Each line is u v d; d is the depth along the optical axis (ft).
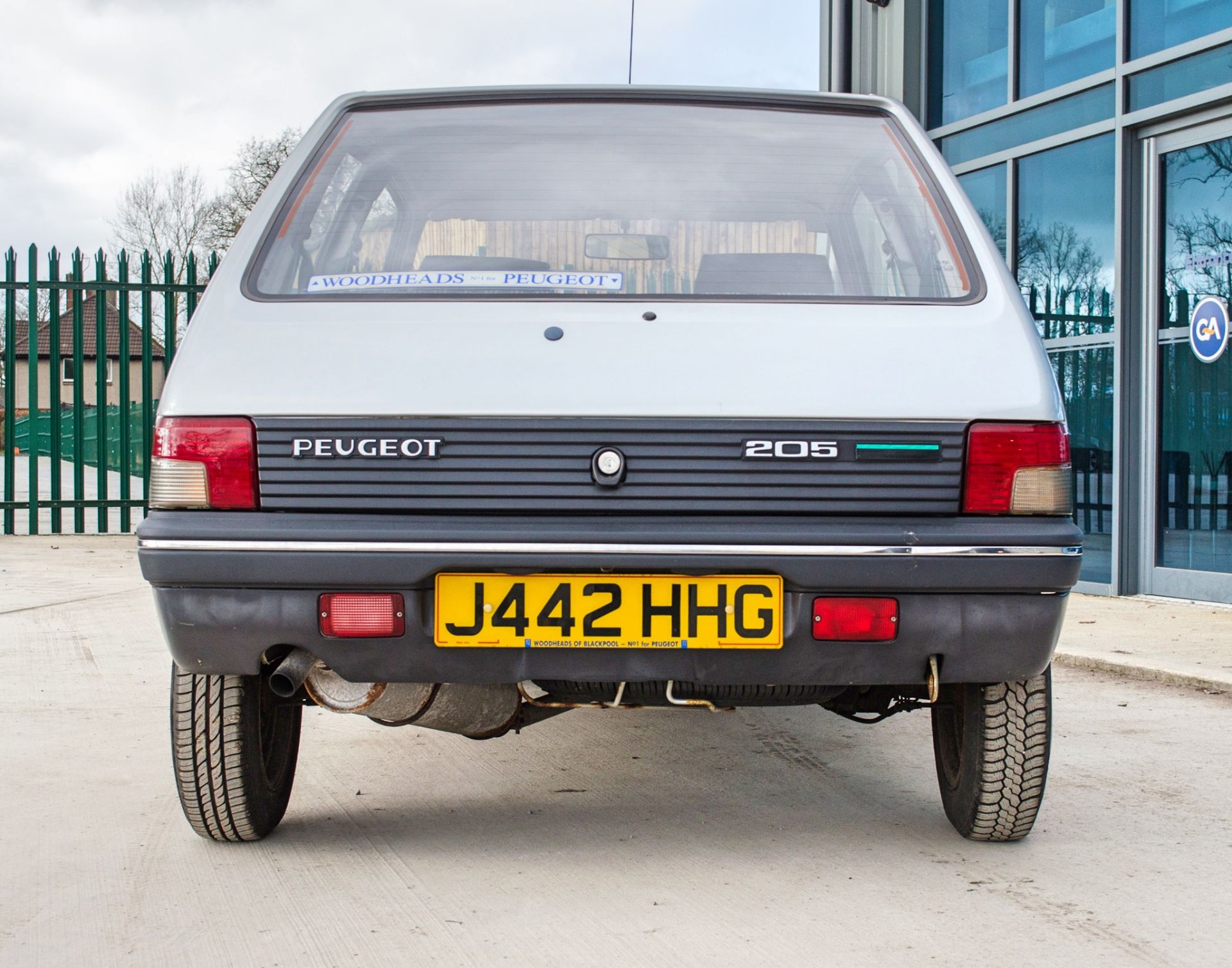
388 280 9.41
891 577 8.27
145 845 10.30
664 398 8.38
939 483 8.44
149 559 8.38
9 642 20.70
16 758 13.24
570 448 8.34
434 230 9.79
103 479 39.70
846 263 9.64
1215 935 8.50
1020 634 8.44
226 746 9.50
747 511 8.36
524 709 10.09
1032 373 8.76
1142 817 11.30
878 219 9.93
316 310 9.05
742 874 9.63
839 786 12.26
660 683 8.84
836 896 9.17
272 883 9.39
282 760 10.57
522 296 9.23
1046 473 8.53
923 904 9.00
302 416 8.41
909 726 14.99
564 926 8.55
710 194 10.03
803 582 8.27
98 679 17.66
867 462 8.39
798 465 8.37
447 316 8.96
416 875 9.58
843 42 35.17
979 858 10.09
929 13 33.30
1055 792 12.16
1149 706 16.28
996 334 8.99
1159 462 26.09
